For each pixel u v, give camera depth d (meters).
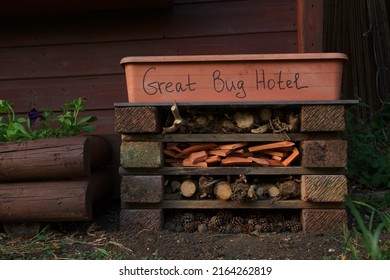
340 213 2.69
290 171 2.71
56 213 2.63
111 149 3.54
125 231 2.74
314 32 2.96
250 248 2.47
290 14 3.44
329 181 2.67
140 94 2.72
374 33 5.36
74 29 3.66
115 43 3.62
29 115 3.21
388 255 2.25
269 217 2.82
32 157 2.65
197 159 2.75
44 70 3.68
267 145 2.75
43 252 2.47
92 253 2.44
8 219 2.68
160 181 2.71
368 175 3.78
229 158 2.76
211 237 2.65
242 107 2.71
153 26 3.57
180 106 2.69
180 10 3.55
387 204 3.21
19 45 3.71
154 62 2.70
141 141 2.74
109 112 3.62
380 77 5.33
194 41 3.53
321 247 2.45
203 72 2.70
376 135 4.69
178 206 2.76
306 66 2.69
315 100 2.67
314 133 2.71
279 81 2.69
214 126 2.80
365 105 4.73
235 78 2.70
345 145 2.66
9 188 2.68
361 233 2.66
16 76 3.71
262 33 3.46
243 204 2.73
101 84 3.63
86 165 2.68
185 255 2.40
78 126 3.17
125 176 2.74
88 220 2.73
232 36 3.50
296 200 2.74
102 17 3.63
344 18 5.48
